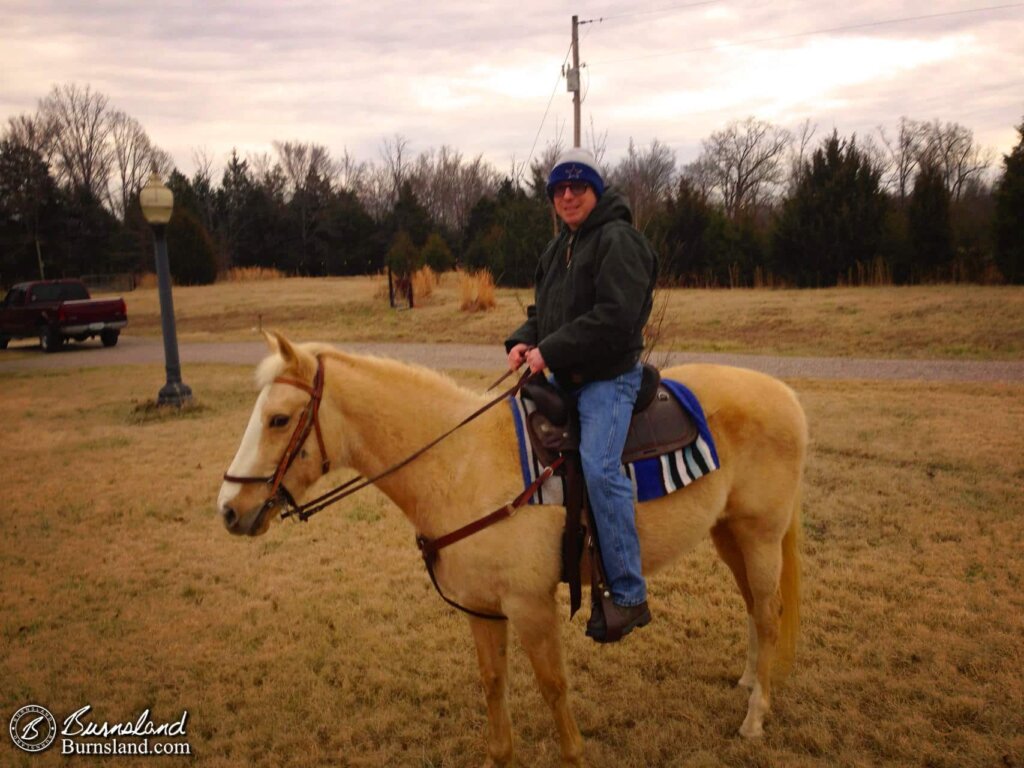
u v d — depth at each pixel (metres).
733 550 3.61
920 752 3.09
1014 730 3.19
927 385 10.21
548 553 2.79
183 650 4.16
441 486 2.83
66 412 10.90
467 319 19.34
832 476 6.43
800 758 3.13
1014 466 6.44
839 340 14.30
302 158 60.00
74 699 3.73
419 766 3.19
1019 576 4.50
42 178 43.91
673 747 3.27
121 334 24.00
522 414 2.91
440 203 65.56
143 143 57.41
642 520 2.95
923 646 3.83
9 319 21.00
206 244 39.31
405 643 4.15
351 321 21.03
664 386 3.15
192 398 10.90
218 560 5.38
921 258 21.80
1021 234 19.42
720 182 51.09
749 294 20.55
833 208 23.19
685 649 4.03
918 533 5.23
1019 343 12.88
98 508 6.48
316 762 3.24
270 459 2.68
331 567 5.19
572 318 2.96
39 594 4.85
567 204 2.96
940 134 49.12
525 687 3.77
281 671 3.92
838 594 4.41
